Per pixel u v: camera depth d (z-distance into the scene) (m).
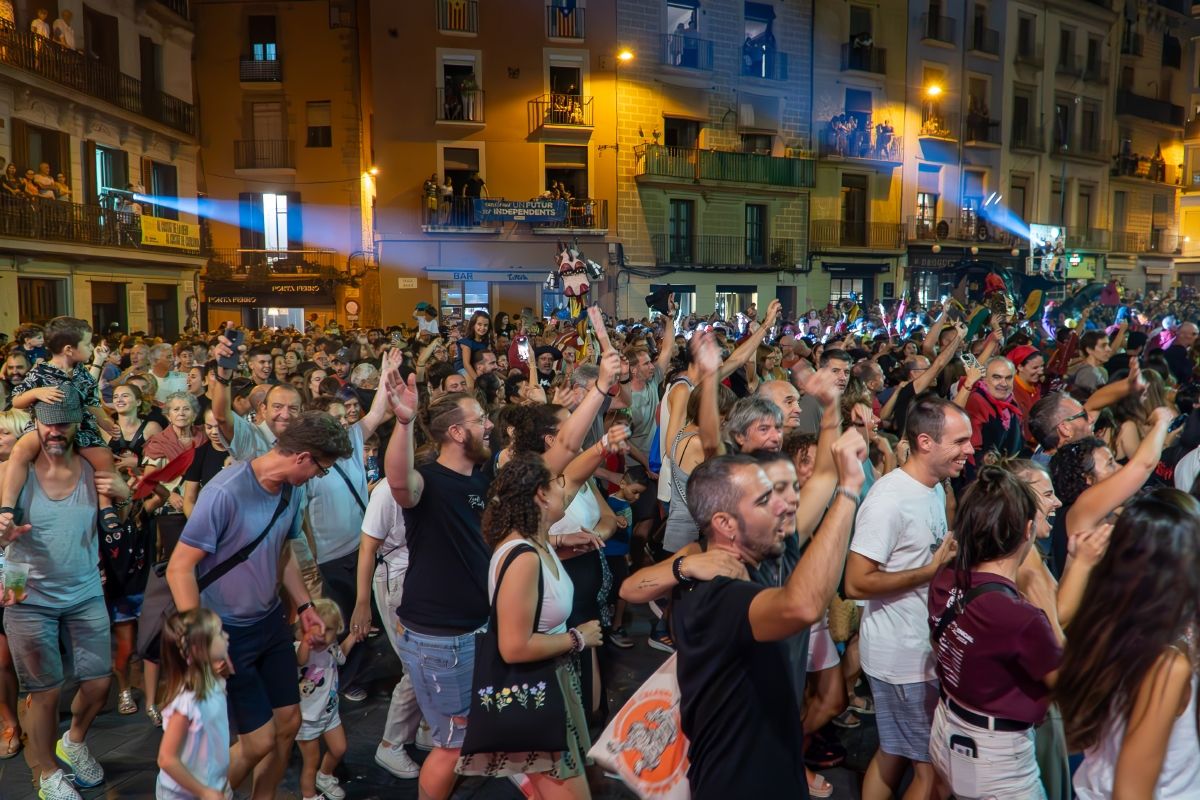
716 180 31.23
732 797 2.47
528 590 3.15
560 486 3.87
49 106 20.92
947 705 3.05
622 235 30.19
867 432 4.99
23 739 4.84
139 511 5.26
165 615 3.57
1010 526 2.88
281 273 31.62
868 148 34.59
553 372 10.16
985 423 6.95
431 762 3.88
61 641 4.32
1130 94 43.03
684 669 2.61
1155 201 45.91
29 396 4.30
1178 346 10.42
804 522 3.39
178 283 26.52
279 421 5.01
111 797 4.31
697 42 30.88
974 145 37.50
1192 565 2.23
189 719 3.20
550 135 29.20
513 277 29.34
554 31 28.95
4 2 19.42
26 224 19.11
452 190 28.72
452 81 28.66
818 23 33.47
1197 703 2.26
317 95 31.88
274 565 3.70
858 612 4.24
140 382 7.51
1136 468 3.42
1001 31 38.00
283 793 4.36
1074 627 2.43
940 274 36.94
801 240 33.88
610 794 4.27
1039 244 38.41
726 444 4.82
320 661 4.21
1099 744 2.39
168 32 26.45
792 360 10.66
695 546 2.94
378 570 4.58
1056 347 11.66
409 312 29.11
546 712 3.21
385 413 5.54
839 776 4.52
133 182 24.48
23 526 4.08
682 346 12.83
